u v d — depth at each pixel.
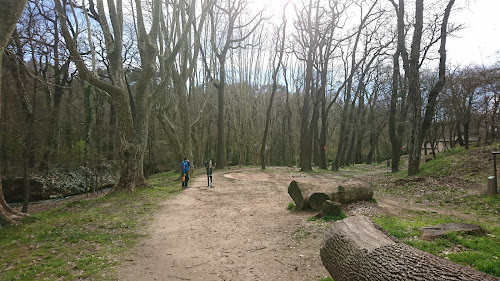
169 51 17.00
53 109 18.03
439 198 11.79
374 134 43.03
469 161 15.78
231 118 42.88
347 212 9.18
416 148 17.48
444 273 2.73
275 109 50.62
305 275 5.02
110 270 5.27
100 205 11.43
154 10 14.56
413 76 17.52
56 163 24.38
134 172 14.04
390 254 3.36
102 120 34.66
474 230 6.09
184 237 7.38
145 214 9.93
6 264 5.42
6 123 13.34
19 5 7.83
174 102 29.70
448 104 25.09
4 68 13.80
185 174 16.83
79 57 12.38
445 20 17.31
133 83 34.56
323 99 32.28
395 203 11.31
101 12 13.82
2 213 8.19
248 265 5.55
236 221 8.98
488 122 23.38
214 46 29.33
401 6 19.69
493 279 2.50
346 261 3.72
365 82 36.53
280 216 9.43
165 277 5.05
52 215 9.77
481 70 22.56
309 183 10.54
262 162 29.39
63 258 5.76
